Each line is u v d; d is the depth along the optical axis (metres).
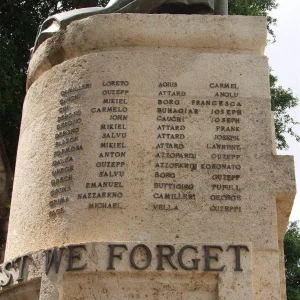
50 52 5.04
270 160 4.24
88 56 4.70
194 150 4.27
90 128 4.41
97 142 4.34
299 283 14.76
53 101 4.74
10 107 11.51
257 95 4.45
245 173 4.20
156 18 4.75
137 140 4.31
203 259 3.80
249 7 14.16
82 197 4.21
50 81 4.86
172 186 4.16
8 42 11.46
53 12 12.90
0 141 11.02
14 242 4.60
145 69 4.55
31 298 4.24
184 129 4.33
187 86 4.48
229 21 4.73
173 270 3.77
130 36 4.73
